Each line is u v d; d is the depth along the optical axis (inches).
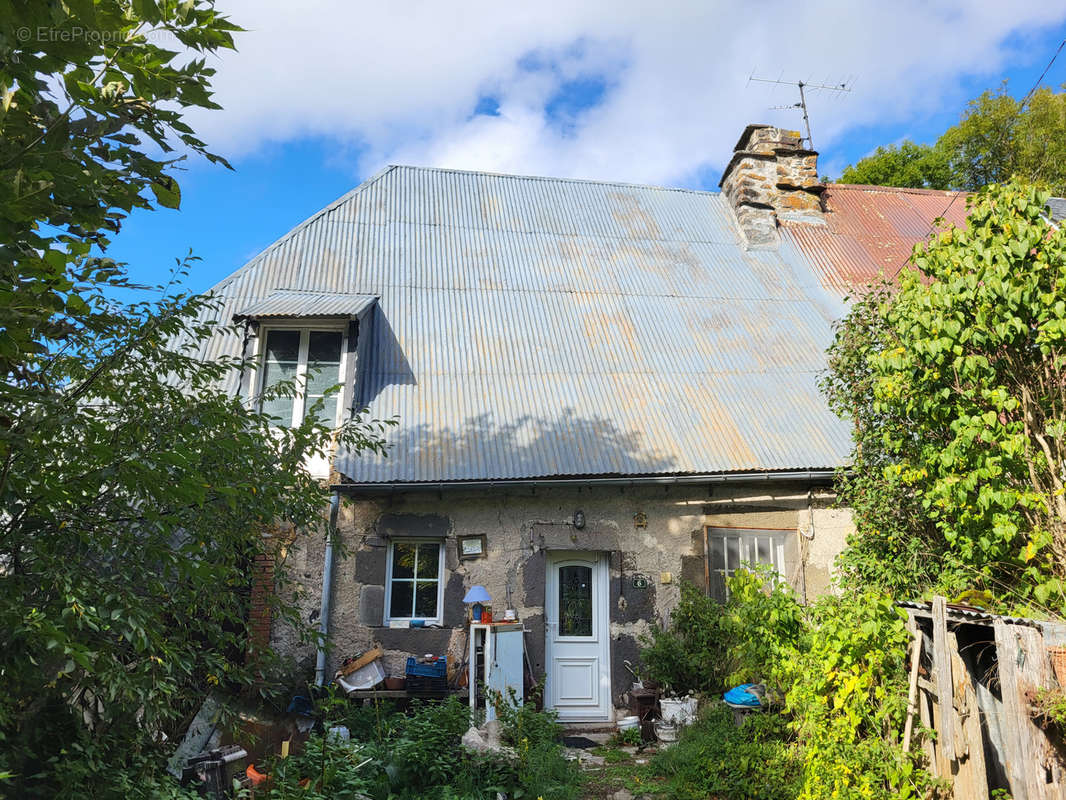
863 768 226.8
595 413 400.2
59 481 138.3
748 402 416.8
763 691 299.6
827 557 379.9
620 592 367.9
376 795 240.8
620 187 602.5
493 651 323.9
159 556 157.1
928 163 928.9
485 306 462.3
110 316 161.8
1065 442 223.9
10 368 134.0
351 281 459.5
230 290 439.5
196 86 110.6
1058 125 834.8
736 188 580.7
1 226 103.2
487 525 364.2
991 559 240.4
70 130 110.5
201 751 257.3
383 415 378.9
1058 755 175.5
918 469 270.5
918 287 255.4
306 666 331.0
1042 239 222.8
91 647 157.4
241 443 185.3
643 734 330.3
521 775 257.8
